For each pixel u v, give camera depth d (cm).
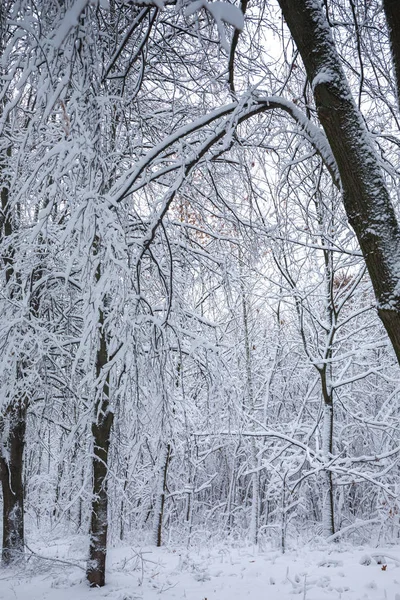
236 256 874
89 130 438
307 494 1515
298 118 385
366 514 1385
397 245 288
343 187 309
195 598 623
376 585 630
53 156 437
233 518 1531
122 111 509
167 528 1377
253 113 406
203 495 1767
